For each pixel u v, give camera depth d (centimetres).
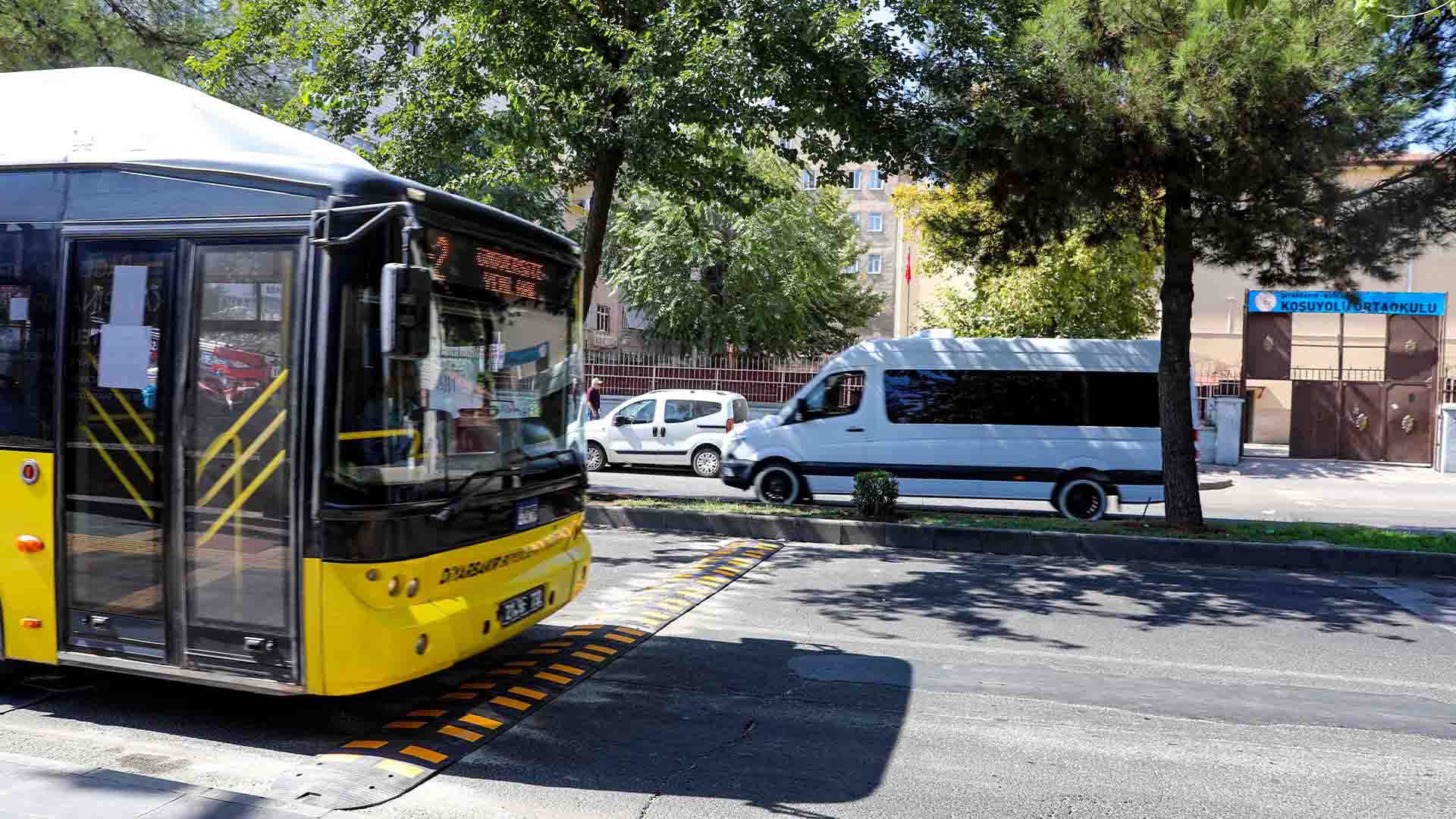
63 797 415
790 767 481
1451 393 2462
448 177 1546
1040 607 844
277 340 471
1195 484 1223
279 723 528
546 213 2522
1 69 1317
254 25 1345
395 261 475
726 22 1129
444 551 492
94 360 507
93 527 505
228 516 479
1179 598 889
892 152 1250
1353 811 442
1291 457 2547
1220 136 995
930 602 857
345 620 457
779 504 1462
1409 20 967
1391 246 1059
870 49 1201
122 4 1453
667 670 635
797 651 690
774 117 1270
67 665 540
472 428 523
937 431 1439
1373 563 1028
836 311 4134
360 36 1338
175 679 491
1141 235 1211
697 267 3089
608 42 1278
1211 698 605
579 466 633
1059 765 491
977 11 1184
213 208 489
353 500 458
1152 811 439
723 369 2636
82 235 512
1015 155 1057
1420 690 629
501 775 463
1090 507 1404
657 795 445
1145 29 1050
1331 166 1001
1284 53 945
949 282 3123
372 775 454
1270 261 1124
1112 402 1411
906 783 464
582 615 775
